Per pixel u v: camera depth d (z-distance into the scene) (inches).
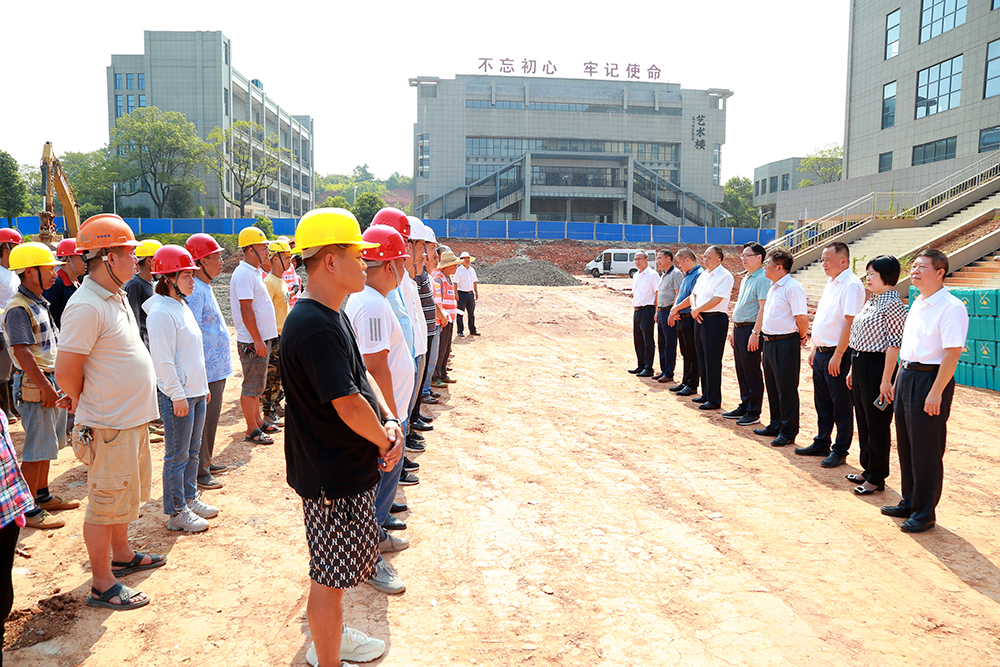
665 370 379.9
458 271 570.3
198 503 177.3
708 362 309.1
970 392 355.3
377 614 128.9
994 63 1052.5
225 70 2556.6
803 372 410.0
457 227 1899.6
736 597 136.6
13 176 2105.1
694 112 2657.5
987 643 120.7
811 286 767.7
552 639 120.6
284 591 138.1
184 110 2501.2
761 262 278.5
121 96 2549.2
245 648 117.2
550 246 1845.5
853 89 1418.6
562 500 191.8
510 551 157.9
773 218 2982.3
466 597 135.9
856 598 136.6
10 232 250.2
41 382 165.8
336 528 100.0
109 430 129.1
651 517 179.5
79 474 210.5
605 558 154.4
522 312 739.4
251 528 170.2
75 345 123.4
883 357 193.2
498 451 240.7
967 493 200.5
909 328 171.8
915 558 155.1
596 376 400.2
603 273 1504.7
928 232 797.2
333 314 98.6
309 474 98.8
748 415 284.7
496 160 2598.4
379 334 138.9
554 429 272.8
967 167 983.0
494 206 2495.1
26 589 136.7
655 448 246.4
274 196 3260.3
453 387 360.2
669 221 2551.7
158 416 139.3
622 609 131.5
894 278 190.7
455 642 119.3
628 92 2647.6
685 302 331.0
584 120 2596.0
